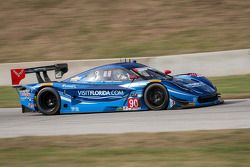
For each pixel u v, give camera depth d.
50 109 44.28
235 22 77.12
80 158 24.08
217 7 83.69
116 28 81.56
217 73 58.84
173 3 87.31
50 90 44.06
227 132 27.94
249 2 84.06
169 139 27.36
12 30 87.69
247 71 57.88
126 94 41.12
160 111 39.09
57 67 45.59
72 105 43.31
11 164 23.77
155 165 21.64
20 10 94.81
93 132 31.48
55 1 95.81
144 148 25.53
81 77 44.00
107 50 74.00
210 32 74.81
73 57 73.50
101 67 43.62
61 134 31.67
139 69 42.19
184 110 38.56
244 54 58.03
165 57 60.69
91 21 85.56
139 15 84.75
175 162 21.97
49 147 27.56
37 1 97.12
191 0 87.50
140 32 78.75
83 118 39.22
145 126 32.22
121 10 87.62
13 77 45.81
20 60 75.56
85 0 94.00
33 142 29.39
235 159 21.88
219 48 68.38
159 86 39.59
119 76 42.19
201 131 28.83
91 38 79.56
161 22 81.06
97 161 23.17
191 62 59.78
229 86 52.69
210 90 40.47
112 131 31.28
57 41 80.56
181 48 70.62
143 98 40.28
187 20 80.38
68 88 43.50
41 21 89.00
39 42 81.50
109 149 25.84
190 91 39.22
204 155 23.06
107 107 41.94
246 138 26.03
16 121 40.69
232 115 34.16
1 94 60.72
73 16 88.62
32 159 24.62
